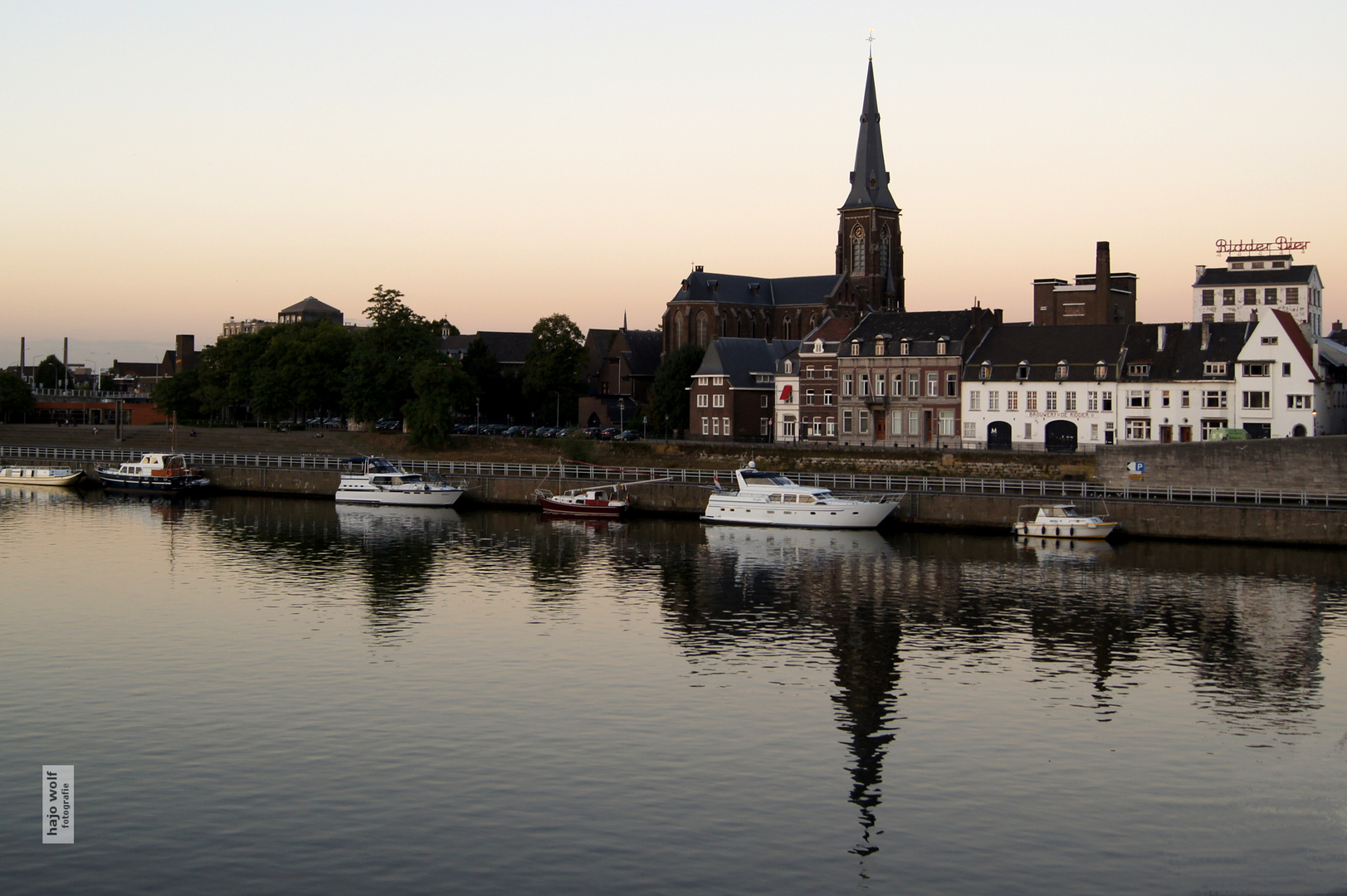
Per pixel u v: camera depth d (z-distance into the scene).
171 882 42.03
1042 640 73.00
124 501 144.00
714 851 44.50
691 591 87.25
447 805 48.09
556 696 61.72
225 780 50.31
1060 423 146.62
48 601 82.81
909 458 137.50
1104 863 43.81
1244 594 84.75
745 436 183.25
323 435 183.50
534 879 42.41
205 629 75.06
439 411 169.62
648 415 198.75
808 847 44.88
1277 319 134.75
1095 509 108.62
